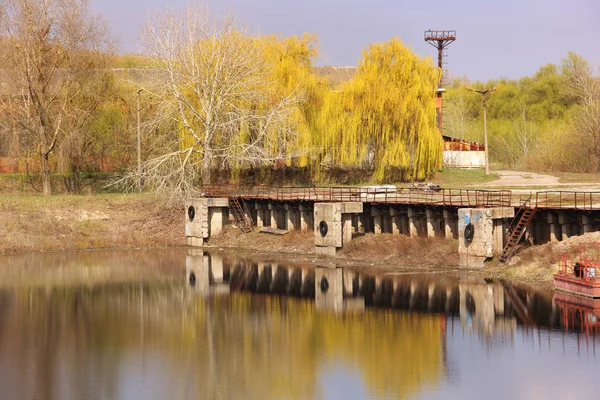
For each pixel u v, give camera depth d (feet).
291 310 150.30
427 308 146.51
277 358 121.19
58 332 137.08
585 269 143.33
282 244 218.79
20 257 213.46
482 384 107.14
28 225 230.48
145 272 191.62
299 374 113.60
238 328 138.62
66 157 256.32
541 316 136.26
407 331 132.87
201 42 239.91
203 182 244.01
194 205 234.58
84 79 252.62
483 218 168.76
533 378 108.47
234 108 240.53
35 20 238.48
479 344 123.85
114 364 119.55
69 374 115.14
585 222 161.79
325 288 167.22
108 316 148.15
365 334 132.26
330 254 200.75
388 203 197.26
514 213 170.60
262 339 131.64
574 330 128.26
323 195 217.77
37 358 122.62
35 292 168.86
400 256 188.34
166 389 108.58
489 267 169.07
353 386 108.37
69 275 187.93
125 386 110.01
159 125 245.04
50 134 253.44
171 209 248.73
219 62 236.02
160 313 150.00
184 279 182.39
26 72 237.45
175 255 216.74
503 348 121.19
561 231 167.02
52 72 241.76
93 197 250.78
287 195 230.89
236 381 111.45
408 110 261.03
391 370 114.21
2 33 237.86
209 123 232.53
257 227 236.43
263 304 156.04
